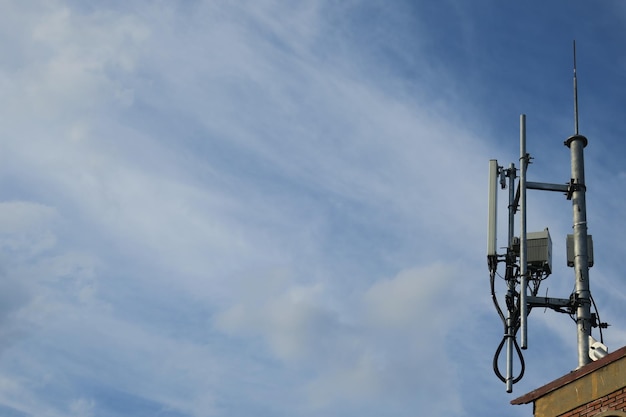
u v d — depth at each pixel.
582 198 22.59
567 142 23.25
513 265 22.75
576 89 23.61
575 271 21.88
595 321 21.50
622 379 18.94
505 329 22.12
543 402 19.86
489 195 23.41
